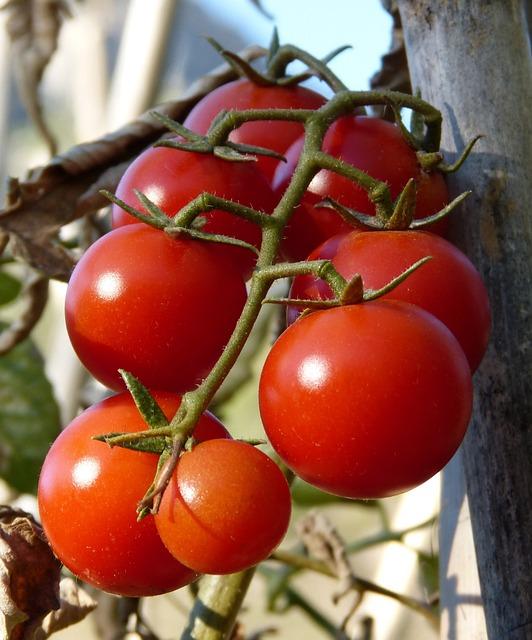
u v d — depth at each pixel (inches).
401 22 12.6
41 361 17.0
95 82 20.1
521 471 10.6
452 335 9.4
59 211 13.1
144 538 9.5
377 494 9.5
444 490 12.3
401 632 16.3
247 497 8.9
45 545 10.5
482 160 11.1
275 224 9.8
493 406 10.8
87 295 9.9
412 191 9.9
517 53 11.4
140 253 9.8
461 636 11.9
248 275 10.6
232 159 10.4
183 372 9.9
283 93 11.5
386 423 9.1
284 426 9.3
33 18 16.3
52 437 16.7
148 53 19.0
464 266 9.9
